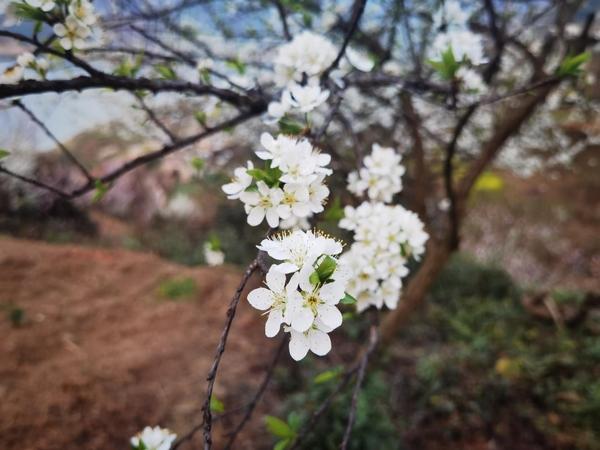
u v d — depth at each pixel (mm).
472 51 1515
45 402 3131
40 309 4188
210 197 7320
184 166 7348
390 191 1454
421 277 3287
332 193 1691
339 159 1718
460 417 3811
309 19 2025
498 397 3998
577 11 2619
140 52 1463
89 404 3225
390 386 4094
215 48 2281
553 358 4387
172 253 6559
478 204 9406
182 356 3990
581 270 7645
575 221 8938
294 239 807
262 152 925
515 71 3551
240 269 5699
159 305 4691
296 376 3910
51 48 1098
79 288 4688
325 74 1536
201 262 6270
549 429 3676
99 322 4246
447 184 2266
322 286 767
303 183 898
